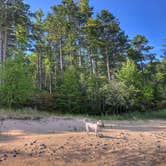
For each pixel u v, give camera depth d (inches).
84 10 1553.9
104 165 318.0
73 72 1237.7
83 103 1194.6
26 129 579.5
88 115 1085.8
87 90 1226.6
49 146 398.0
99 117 1018.7
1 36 1222.9
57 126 646.5
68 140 445.1
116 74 1475.1
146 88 1418.6
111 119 975.0
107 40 1612.9
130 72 1386.6
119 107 1264.8
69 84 1189.1
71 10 1545.3
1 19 1131.9
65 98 1168.8
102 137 486.0
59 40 1596.9
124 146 414.0
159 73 1793.8
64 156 348.8
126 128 677.3
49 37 1574.8
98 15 1593.3
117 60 1825.8
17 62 1037.2
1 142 429.7
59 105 1150.3
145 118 1096.8
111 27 1585.9
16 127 594.9
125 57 1836.9
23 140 446.9
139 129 670.5
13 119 692.1
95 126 530.9
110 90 1240.8
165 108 1547.7
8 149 377.4
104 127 661.9
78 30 1566.2
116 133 550.9
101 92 1235.9
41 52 1690.5
